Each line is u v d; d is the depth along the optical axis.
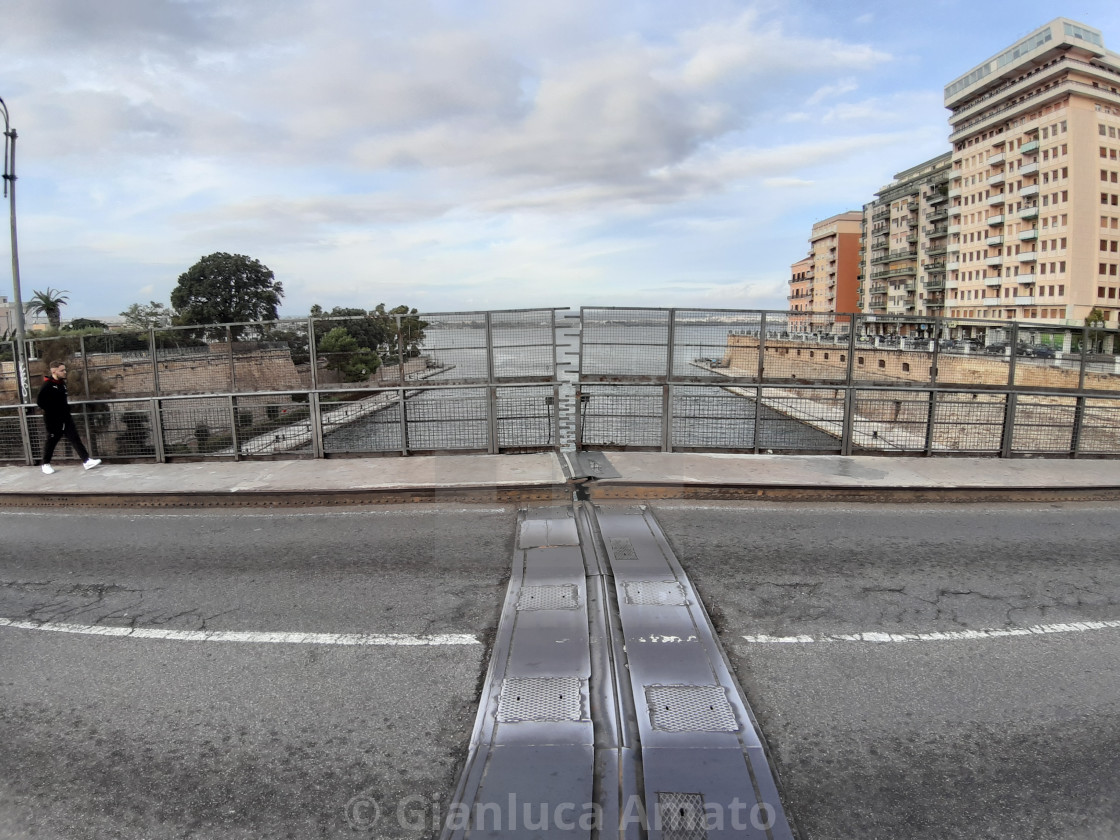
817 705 3.49
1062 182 64.38
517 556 5.64
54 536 6.89
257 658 4.06
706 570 5.34
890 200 97.12
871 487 7.77
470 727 3.31
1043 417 9.73
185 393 9.96
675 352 9.38
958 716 3.41
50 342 10.22
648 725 3.24
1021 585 5.12
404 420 9.61
